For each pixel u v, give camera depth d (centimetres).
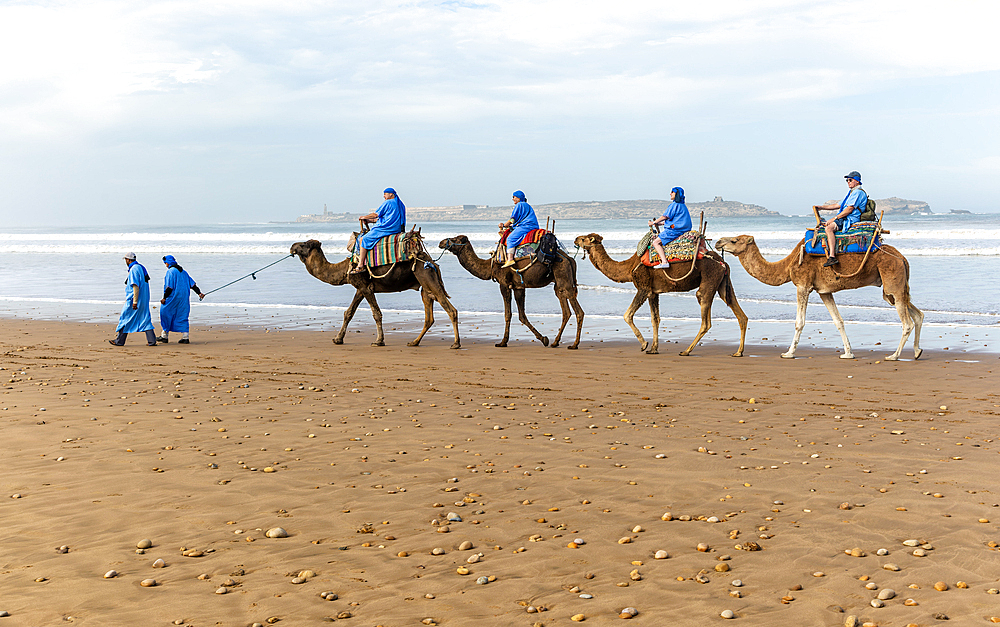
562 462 677
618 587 420
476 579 431
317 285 2695
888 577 427
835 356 1296
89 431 795
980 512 533
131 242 6469
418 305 2164
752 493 585
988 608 385
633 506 557
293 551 475
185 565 453
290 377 1147
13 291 2572
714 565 448
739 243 1356
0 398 974
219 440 759
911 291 2112
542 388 1054
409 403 953
